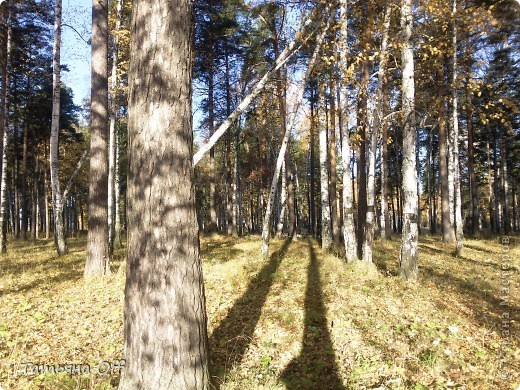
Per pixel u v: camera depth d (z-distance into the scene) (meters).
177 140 3.50
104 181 9.66
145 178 3.43
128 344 3.46
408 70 9.38
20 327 6.09
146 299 3.37
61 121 26.47
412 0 10.02
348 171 10.73
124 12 14.06
